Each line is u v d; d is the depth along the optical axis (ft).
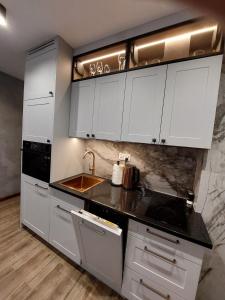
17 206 9.62
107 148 6.87
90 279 5.19
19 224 7.83
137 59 5.32
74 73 6.30
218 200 4.04
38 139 6.33
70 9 4.29
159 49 5.22
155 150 5.76
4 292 4.59
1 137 9.66
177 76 4.23
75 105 6.24
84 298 4.61
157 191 5.76
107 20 4.65
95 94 5.72
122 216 4.21
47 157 6.03
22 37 5.64
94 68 6.44
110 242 4.09
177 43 4.80
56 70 5.63
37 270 5.37
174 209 4.51
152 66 4.57
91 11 4.33
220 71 3.72
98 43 5.64
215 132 4.00
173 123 4.34
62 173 6.45
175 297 3.70
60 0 4.01
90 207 4.81
